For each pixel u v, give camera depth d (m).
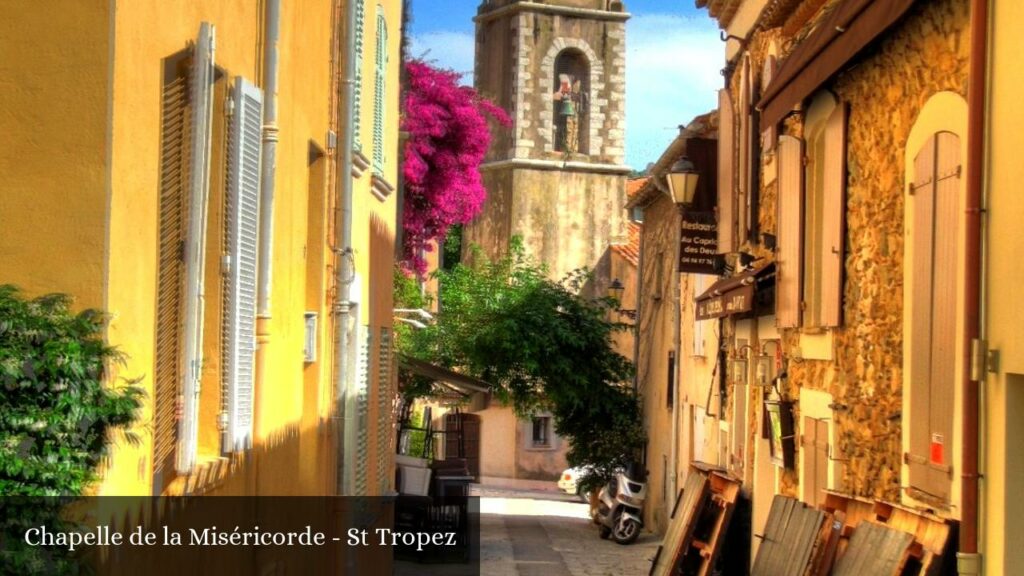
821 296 11.70
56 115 5.46
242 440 7.82
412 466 22.75
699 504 14.62
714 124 19.30
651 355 29.72
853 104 10.91
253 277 7.97
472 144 27.39
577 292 49.66
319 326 11.42
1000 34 7.54
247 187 7.69
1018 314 7.23
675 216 25.86
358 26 12.68
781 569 10.91
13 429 4.86
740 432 16.61
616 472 29.91
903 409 9.33
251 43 8.13
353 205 12.75
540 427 45.50
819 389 11.95
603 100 50.94
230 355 7.45
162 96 6.21
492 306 30.83
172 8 6.31
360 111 12.88
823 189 12.12
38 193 5.46
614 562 23.05
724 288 15.26
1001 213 7.47
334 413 12.09
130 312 5.75
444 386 27.66
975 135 7.73
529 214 50.09
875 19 8.66
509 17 51.00
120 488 5.61
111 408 5.18
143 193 5.93
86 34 5.46
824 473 11.63
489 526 29.45
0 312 4.94
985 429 7.65
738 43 17.11
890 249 9.78
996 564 7.46
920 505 8.84
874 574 8.51
